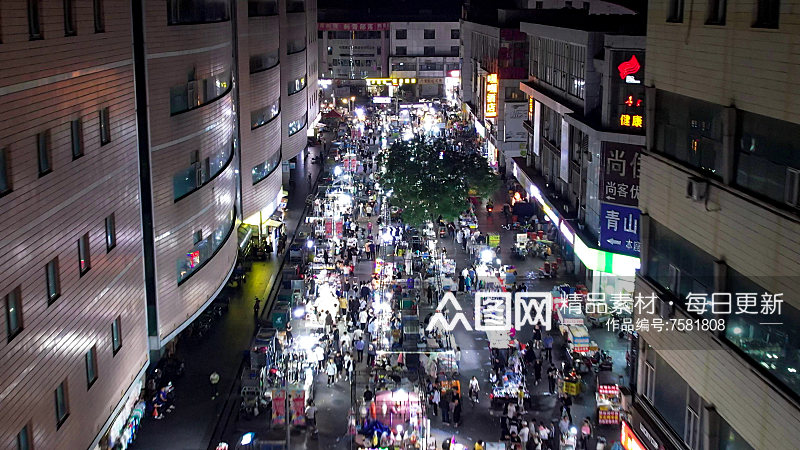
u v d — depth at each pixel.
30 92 27.78
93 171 33.50
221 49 52.78
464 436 43.03
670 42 30.41
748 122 25.53
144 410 44.12
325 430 43.72
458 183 71.75
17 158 26.89
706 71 27.66
